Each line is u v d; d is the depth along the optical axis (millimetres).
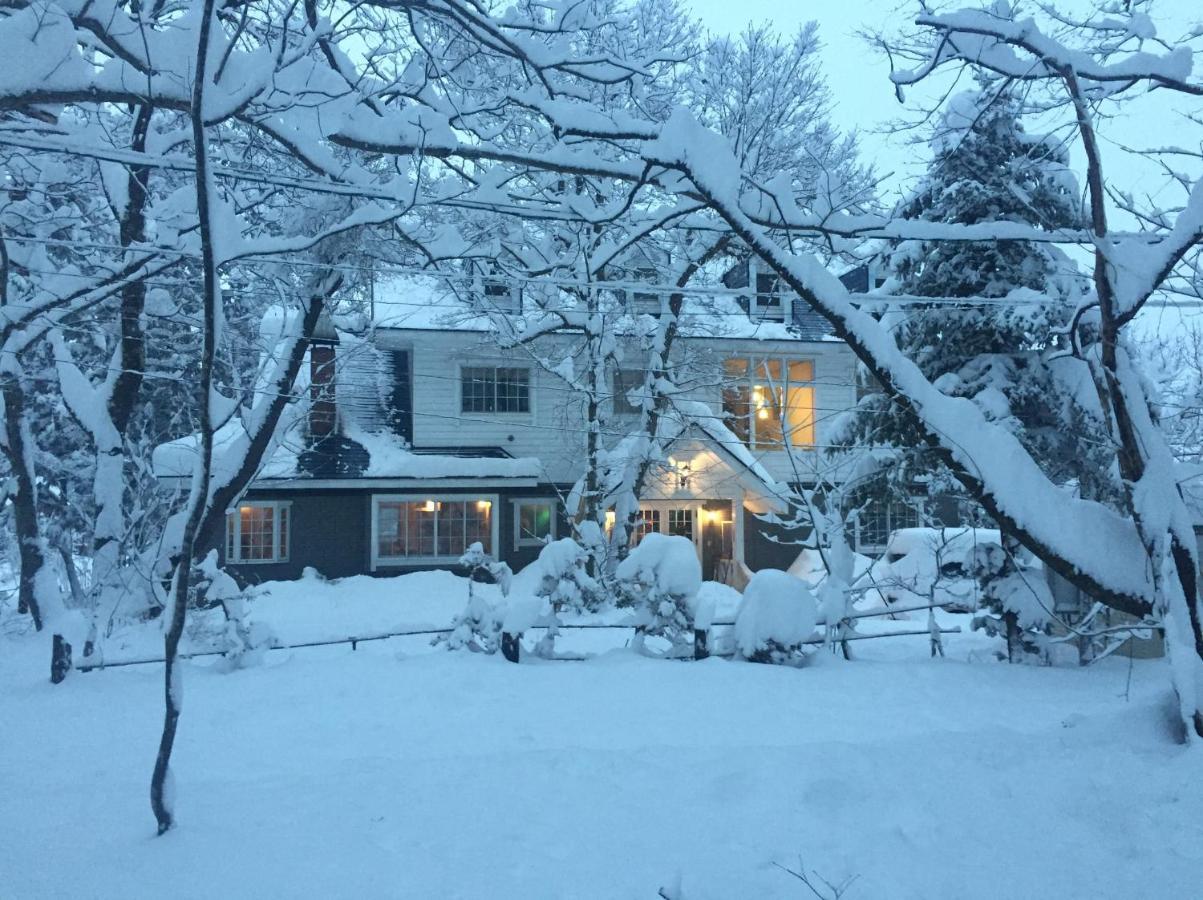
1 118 8828
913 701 9375
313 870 4703
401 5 8820
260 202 12602
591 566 19438
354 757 7273
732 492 24438
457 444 23891
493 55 11625
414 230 12969
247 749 7602
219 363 16516
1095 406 13266
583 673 10398
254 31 10336
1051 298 12289
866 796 5719
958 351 14461
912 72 8719
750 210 10297
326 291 13273
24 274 12680
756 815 5461
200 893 4453
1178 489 7977
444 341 23188
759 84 20781
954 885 4480
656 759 6637
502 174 10219
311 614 18828
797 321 24375
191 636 12914
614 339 20391
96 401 14500
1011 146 13781
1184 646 6871
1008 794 5715
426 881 4578
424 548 23188
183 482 18672
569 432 22938
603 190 17719
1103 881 4504
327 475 21500
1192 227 8047
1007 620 12281
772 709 8898
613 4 17312
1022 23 8227
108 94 7637
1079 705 9289
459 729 8141
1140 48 8820
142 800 6023
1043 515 9234
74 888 4527
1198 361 16641
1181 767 5812
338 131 8914
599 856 4891
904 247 14680
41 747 7758
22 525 13102
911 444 14148
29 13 7207
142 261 11203
